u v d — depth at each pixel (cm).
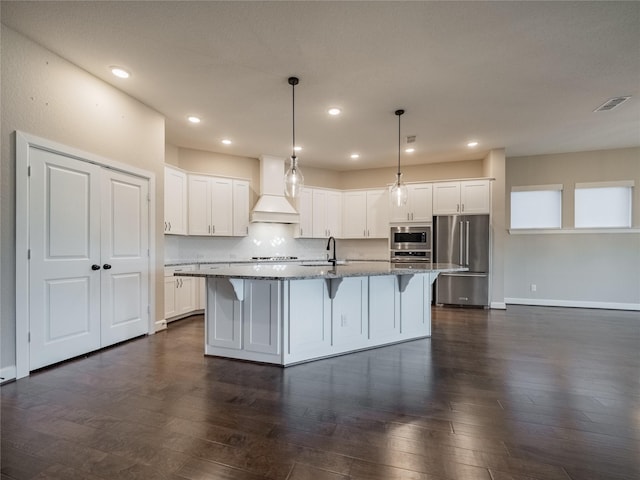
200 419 193
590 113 401
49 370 268
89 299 308
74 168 292
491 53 275
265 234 624
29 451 162
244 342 296
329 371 271
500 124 438
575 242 570
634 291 544
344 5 219
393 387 239
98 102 314
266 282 289
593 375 260
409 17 231
